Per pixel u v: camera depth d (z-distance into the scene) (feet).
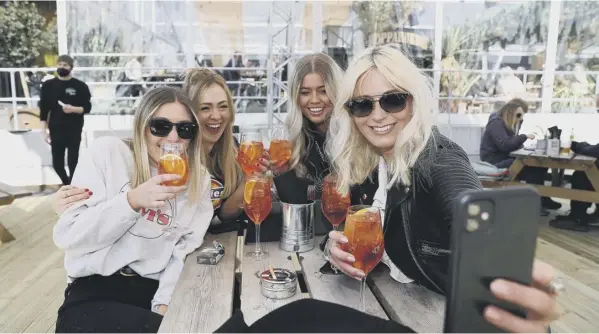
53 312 8.62
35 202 17.52
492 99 24.94
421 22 25.81
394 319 3.75
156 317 4.37
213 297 3.90
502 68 26.68
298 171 6.84
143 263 5.08
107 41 26.12
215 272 4.50
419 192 4.15
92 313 4.49
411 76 4.26
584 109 26.48
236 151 7.05
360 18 25.76
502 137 16.92
